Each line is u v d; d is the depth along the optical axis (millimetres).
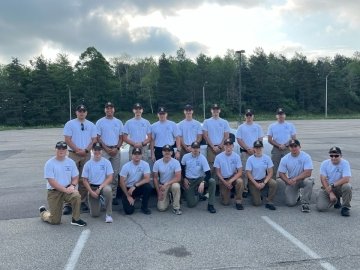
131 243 5129
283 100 88250
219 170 7102
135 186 6629
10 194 8508
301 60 92062
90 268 4320
